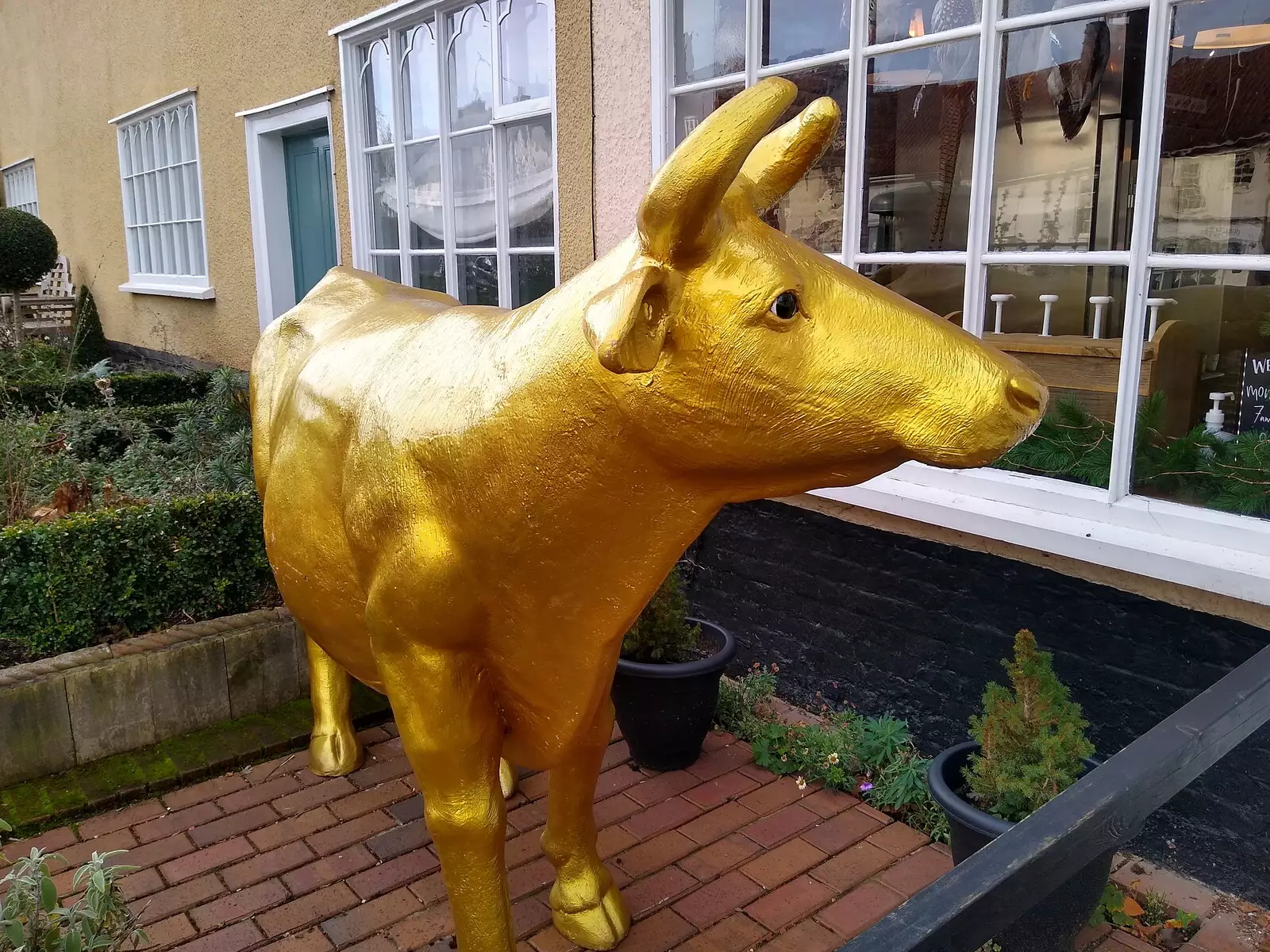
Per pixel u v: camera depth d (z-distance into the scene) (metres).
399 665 1.77
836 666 3.54
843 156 3.31
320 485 1.98
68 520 3.27
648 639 3.07
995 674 3.07
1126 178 2.71
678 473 1.46
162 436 5.89
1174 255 2.52
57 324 10.57
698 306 1.30
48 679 2.95
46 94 10.74
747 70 3.44
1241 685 1.43
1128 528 2.66
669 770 3.15
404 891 2.54
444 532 1.63
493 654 1.74
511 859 2.67
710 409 1.34
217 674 3.29
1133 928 2.47
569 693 1.76
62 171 10.85
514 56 4.56
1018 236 2.94
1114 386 2.80
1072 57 2.72
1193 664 2.62
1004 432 1.27
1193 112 2.54
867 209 3.27
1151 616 2.68
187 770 3.04
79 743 3.03
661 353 1.33
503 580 1.62
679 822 2.87
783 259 1.32
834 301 1.32
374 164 5.70
